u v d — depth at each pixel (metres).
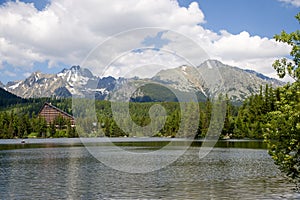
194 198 16.72
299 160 12.82
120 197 17.03
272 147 12.98
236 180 21.88
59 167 29.19
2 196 17.44
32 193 18.09
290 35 12.88
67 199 16.70
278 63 13.13
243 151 46.12
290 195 17.20
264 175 24.02
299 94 12.44
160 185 20.12
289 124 12.35
